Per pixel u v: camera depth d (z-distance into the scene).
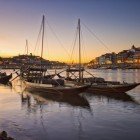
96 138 24.08
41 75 70.75
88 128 27.36
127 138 24.08
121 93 56.31
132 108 39.31
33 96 52.97
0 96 53.31
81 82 59.06
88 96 52.91
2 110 36.75
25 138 23.81
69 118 32.00
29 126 27.97
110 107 40.19
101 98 50.19
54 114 34.38
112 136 24.66
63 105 41.78
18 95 54.88
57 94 54.66
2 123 29.12
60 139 23.73
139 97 51.72
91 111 36.72
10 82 90.81
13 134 25.00
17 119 31.16
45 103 43.69
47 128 27.22
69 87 51.88
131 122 29.97
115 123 29.48
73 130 26.56
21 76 81.88
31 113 34.84
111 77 146.62
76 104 42.84
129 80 116.62
